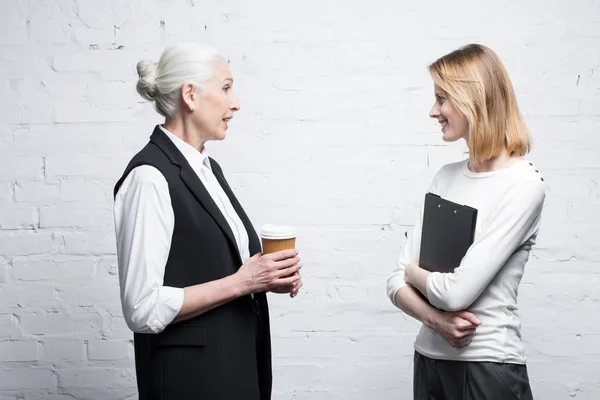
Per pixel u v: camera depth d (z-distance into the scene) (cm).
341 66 227
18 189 227
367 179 230
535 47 225
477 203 147
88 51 224
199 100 145
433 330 151
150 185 136
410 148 229
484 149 146
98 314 232
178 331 140
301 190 230
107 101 226
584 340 233
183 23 225
